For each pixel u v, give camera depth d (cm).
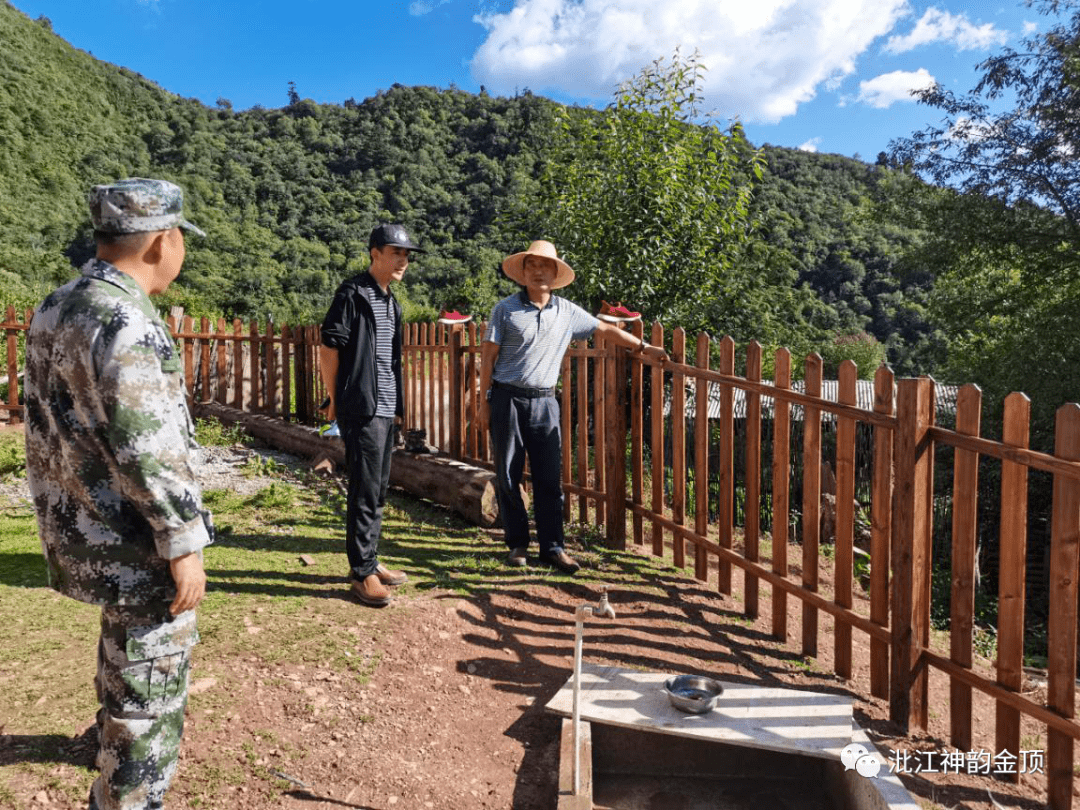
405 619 387
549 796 265
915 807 243
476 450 685
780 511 413
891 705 332
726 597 471
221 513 573
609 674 343
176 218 194
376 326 392
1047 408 1362
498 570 476
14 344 930
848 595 370
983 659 508
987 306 1708
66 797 232
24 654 323
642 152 1009
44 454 186
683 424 500
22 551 464
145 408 173
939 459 1389
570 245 1026
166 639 192
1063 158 1505
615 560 517
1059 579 274
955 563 316
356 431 388
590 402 866
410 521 585
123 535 184
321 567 456
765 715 306
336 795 252
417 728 297
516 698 329
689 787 299
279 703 300
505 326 466
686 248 1029
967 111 1577
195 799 240
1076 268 1548
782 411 411
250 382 985
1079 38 1462
